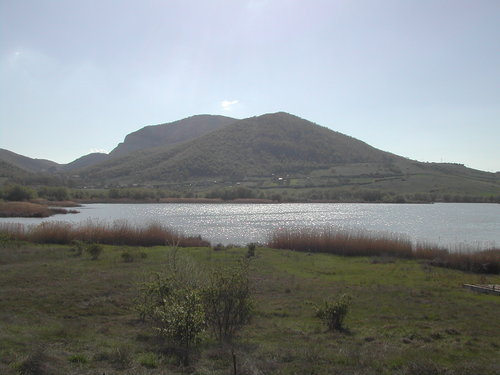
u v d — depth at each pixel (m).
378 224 71.25
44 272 21.97
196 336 10.33
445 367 10.02
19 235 36.50
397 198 147.38
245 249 34.47
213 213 99.00
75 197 140.88
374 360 10.28
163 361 9.70
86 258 27.55
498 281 23.84
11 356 8.97
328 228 43.28
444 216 92.38
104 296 17.30
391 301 18.36
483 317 15.93
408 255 33.94
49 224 38.66
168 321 10.21
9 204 87.19
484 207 131.25
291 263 29.05
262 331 13.40
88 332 12.27
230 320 12.52
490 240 50.09
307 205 140.88
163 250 32.28
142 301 14.77
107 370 8.60
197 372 8.89
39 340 10.73
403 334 13.45
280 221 76.19
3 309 14.66
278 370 9.32
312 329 13.88
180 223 70.62
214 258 28.81
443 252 32.81
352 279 23.80
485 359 10.94
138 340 11.71
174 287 12.97
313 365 9.70
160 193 152.00
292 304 17.50
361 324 14.80
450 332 13.80
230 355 10.19
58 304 15.84
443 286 22.14
